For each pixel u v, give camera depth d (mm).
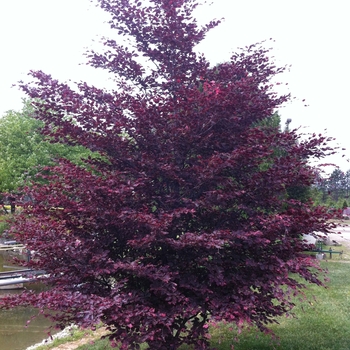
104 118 4047
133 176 4238
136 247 3639
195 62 4691
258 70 4609
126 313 3221
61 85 4020
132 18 4504
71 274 3873
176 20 4539
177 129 3891
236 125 4109
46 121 4148
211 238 3338
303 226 3746
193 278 3711
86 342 6660
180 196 4133
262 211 4250
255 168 4328
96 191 3779
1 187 18000
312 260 3852
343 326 6152
